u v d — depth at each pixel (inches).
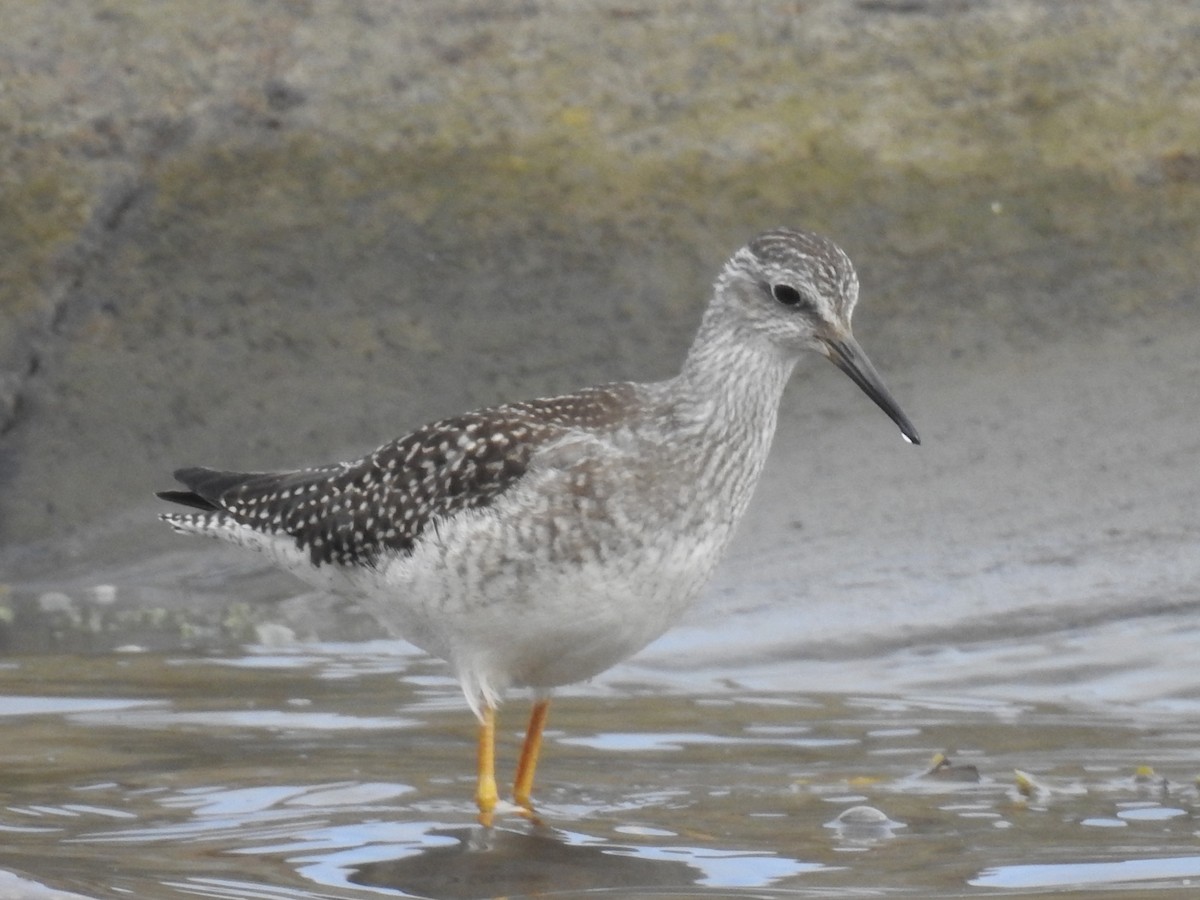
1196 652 451.5
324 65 716.0
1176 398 566.3
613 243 650.8
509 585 361.7
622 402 376.2
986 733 410.3
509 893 313.4
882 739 407.8
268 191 676.7
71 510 593.6
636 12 731.4
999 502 531.8
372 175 678.5
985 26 714.2
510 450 366.9
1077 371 587.5
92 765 389.1
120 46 724.7
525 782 373.1
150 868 323.0
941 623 477.4
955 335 610.5
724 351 377.7
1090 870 317.4
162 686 454.9
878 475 554.3
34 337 638.5
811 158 671.1
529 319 629.9
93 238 665.6
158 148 692.7
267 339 631.8
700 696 446.9
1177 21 708.7
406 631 391.2
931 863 323.3
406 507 375.6
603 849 335.9
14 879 312.7
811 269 376.2
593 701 444.5
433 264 649.6
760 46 713.6
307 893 312.0
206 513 428.8
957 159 666.8
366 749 403.9
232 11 738.8
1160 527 506.9
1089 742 401.4
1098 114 676.1
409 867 326.0
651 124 687.1
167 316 641.6
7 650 491.2
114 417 616.1
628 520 361.4
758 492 553.9
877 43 712.4
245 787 373.7
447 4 738.2
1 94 707.4
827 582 504.4
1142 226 639.1
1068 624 470.6
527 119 692.1
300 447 597.9
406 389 612.7
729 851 332.8
